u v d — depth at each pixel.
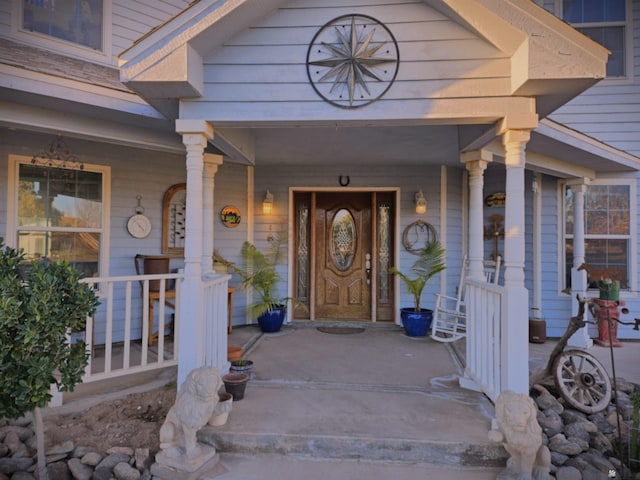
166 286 5.21
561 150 4.93
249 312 6.10
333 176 6.24
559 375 3.52
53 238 4.66
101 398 3.23
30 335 2.19
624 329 5.98
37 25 4.14
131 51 2.69
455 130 4.19
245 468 2.48
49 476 2.42
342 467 2.49
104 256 4.96
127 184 5.13
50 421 2.98
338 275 6.49
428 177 6.16
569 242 6.11
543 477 2.39
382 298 6.38
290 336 5.45
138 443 2.73
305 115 2.93
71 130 3.69
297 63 2.94
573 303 5.76
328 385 3.50
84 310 2.43
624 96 6.21
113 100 3.56
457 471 2.46
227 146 3.72
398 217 6.17
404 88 2.87
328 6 2.92
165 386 3.52
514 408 2.30
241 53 2.96
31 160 4.48
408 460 2.53
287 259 6.29
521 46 2.63
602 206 6.13
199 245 3.03
